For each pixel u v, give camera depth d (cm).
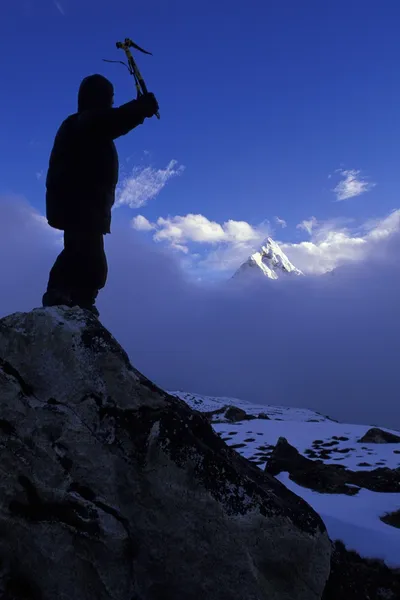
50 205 498
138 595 356
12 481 363
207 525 357
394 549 563
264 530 365
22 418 374
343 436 1845
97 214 499
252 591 350
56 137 498
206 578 353
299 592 368
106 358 391
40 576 353
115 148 517
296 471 1054
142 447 371
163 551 357
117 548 350
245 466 427
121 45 493
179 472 365
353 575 468
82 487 362
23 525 357
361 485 931
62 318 404
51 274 506
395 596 482
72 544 351
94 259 503
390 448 1595
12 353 391
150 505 362
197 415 414
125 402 383
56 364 388
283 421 2272
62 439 369
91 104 512
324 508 757
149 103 473
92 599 348
